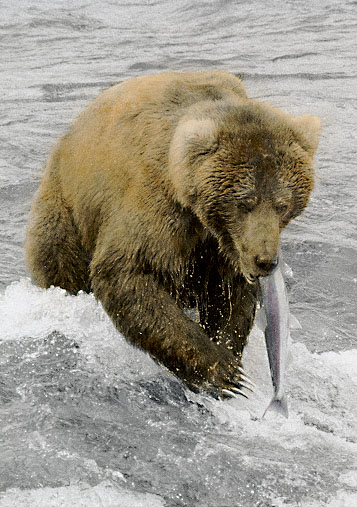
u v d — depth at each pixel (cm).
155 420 918
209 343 984
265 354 1120
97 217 1028
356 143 1989
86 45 3416
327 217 1568
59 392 948
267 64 2888
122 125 999
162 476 810
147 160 951
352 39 3319
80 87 2619
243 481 810
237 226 874
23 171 1791
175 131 927
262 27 3672
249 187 857
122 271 972
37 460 817
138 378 1016
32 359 1023
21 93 2544
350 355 1121
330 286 1314
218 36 3544
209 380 979
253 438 904
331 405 988
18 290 1191
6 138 2034
